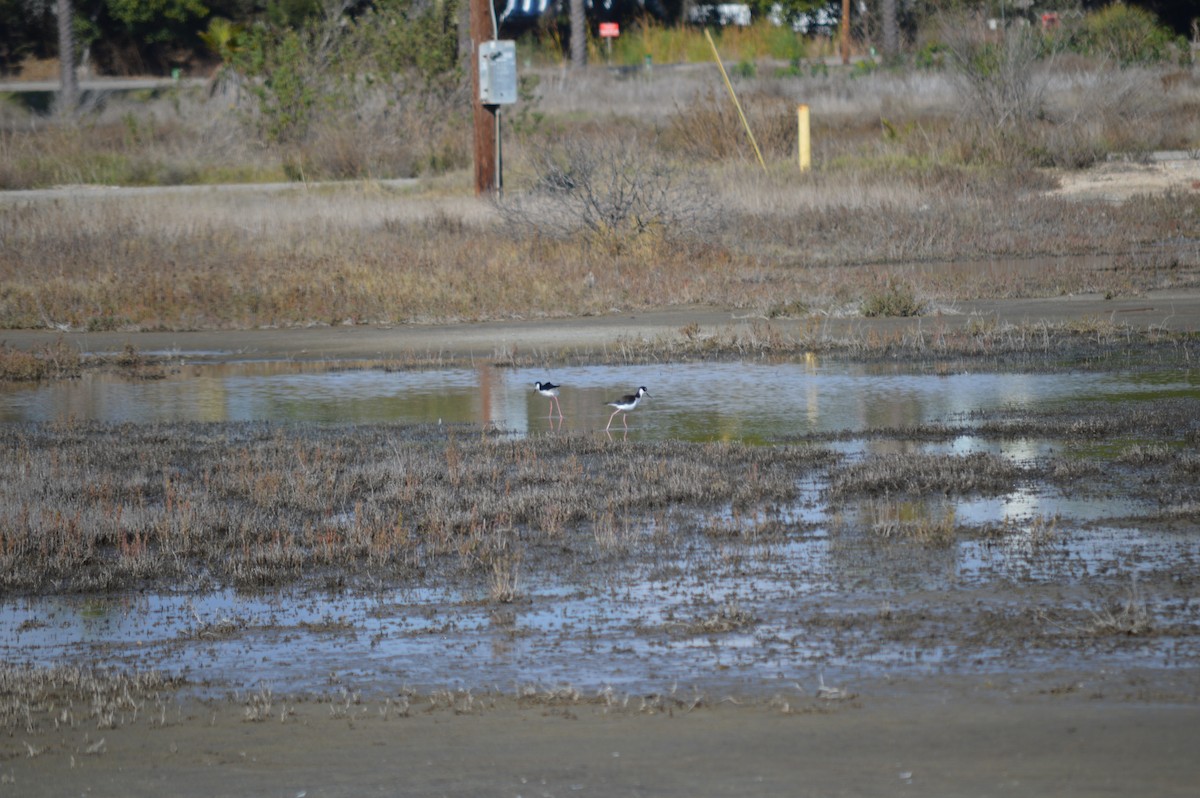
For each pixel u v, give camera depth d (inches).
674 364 2637.8
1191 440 1865.2
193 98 7308.1
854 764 832.3
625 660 1096.8
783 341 2800.2
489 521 1551.4
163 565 1441.9
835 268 3843.5
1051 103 6368.1
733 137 5841.5
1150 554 1342.3
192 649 1182.3
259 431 2112.5
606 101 7199.8
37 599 1350.9
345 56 6584.6
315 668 1116.5
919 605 1210.0
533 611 1246.3
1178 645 1068.5
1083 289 3344.0
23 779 869.2
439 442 2004.2
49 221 4281.5
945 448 1876.2
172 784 850.8
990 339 2743.6
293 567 1408.7
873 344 2719.0
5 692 1075.9
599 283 3486.7
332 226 4256.9
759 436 1990.7
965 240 4200.3
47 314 3275.1
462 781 833.5
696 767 839.1
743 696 991.6
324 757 892.6
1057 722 898.1
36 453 1942.7
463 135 6146.7
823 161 5575.8
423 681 1069.1
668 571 1350.9
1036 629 1123.3
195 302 3326.8
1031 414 2069.4
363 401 2351.1
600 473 1760.6
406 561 1412.4
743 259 3905.0
